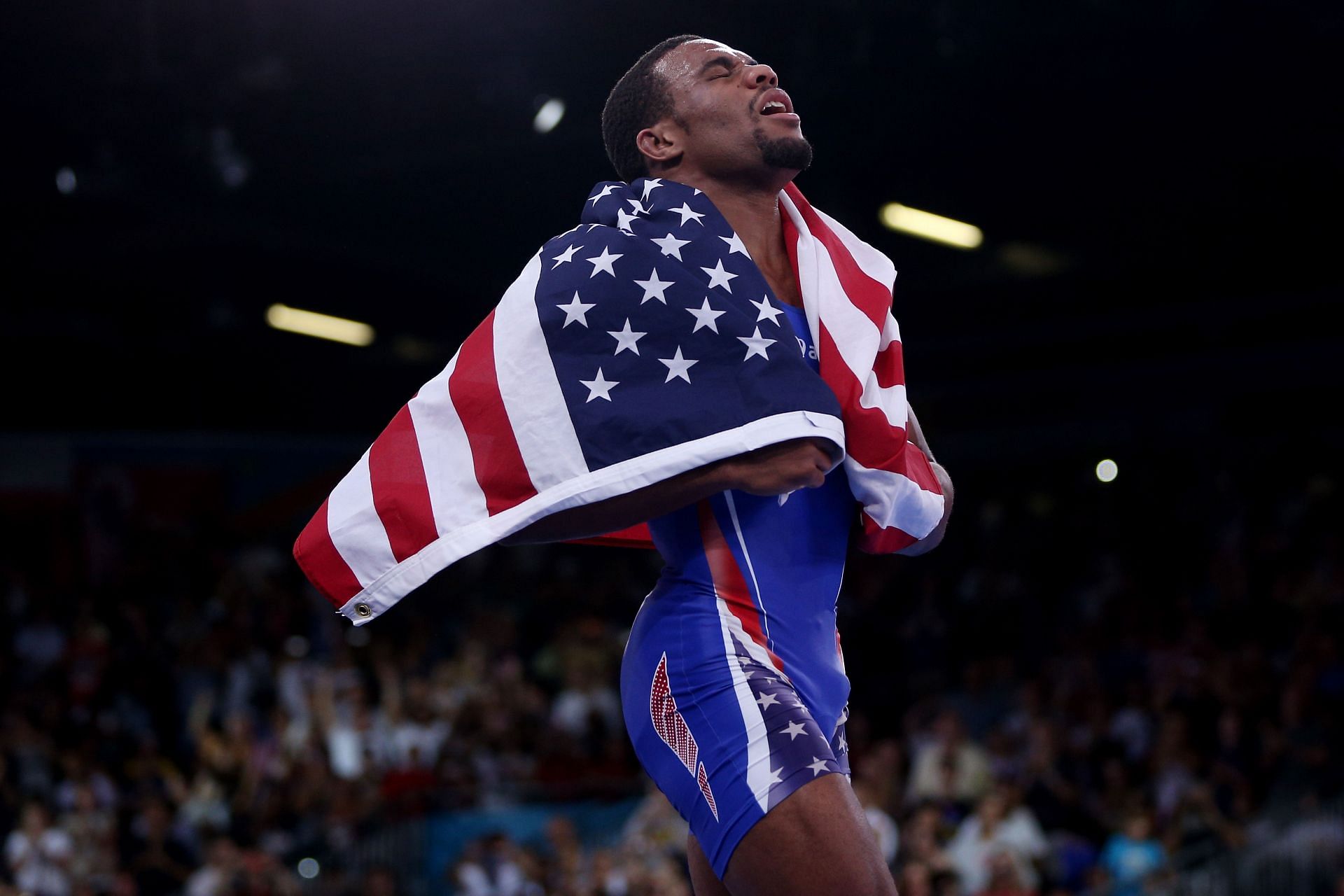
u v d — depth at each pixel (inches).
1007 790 388.8
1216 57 415.8
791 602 90.1
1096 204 537.3
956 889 349.1
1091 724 456.4
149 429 679.7
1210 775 409.4
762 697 85.8
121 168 448.1
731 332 82.0
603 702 532.4
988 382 730.2
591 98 426.6
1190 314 657.0
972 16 391.5
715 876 92.2
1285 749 408.5
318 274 587.8
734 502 89.5
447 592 673.6
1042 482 721.0
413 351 689.0
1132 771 411.5
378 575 83.6
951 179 509.7
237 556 678.5
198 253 549.6
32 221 492.1
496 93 422.0
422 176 484.1
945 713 442.9
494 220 520.7
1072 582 627.5
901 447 88.4
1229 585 570.9
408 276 591.8
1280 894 357.1
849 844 80.7
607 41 402.0
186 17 394.6
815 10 390.3
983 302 644.7
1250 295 602.2
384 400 701.9
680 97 93.3
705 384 81.4
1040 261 602.9
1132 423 703.1
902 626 624.4
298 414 698.2
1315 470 635.5
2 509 661.9
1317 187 513.0
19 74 402.6
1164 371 689.6
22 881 416.8
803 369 81.9
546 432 82.0
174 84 410.0
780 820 81.7
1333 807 374.0
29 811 429.4
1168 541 628.7
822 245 93.3
